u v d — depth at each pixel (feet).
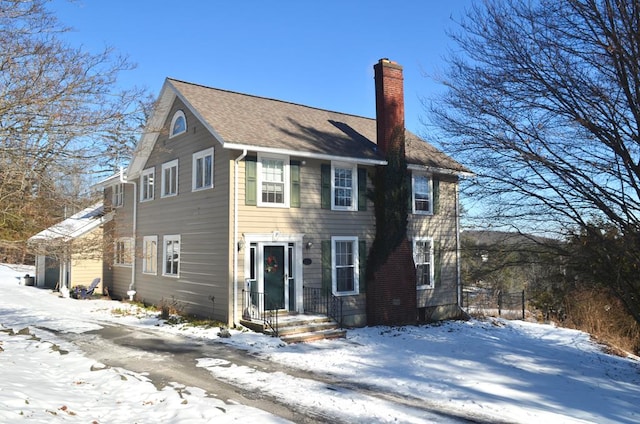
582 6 38.81
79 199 41.19
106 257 48.26
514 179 45.85
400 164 61.21
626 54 37.24
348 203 59.47
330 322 52.60
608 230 43.83
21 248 37.27
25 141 33.83
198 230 56.18
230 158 50.83
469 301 82.69
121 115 36.19
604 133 40.70
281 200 54.08
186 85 61.16
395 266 59.57
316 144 57.16
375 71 63.36
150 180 69.46
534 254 47.83
